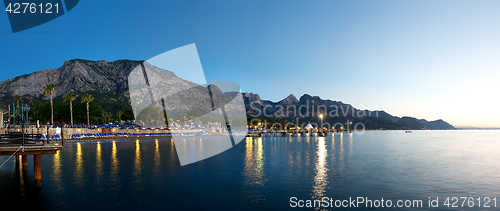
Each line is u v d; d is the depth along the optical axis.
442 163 36.84
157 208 16.88
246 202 18.23
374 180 25.12
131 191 20.66
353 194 20.31
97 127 92.38
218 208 17.03
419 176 27.08
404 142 95.44
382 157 44.34
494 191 21.20
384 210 16.73
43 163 33.75
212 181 24.36
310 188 22.06
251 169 30.97
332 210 16.72
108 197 18.98
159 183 23.39
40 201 17.88
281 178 25.92
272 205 17.67
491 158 42.97
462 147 68.06
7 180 23.72
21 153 17.84
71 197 18.84
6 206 16.84
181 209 16.77
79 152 47.03
